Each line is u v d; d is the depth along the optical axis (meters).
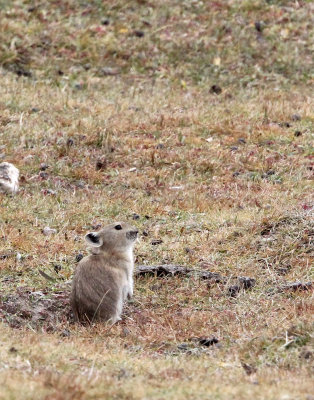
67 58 25.19
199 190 16.73
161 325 10.91
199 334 10.55
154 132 19.80
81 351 9.42
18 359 8.66
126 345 10.20
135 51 25.75
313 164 18.25
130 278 11.54
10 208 15.30
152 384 8.15
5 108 20.95
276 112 21.27
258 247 13.55
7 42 25.25
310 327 10.07
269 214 14.79
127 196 16.33
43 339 9.68
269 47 26.12
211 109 21.70
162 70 25.06
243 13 27.50
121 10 27.39
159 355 9.80
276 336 10.01
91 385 7.89
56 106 21.33
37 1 27.34
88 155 18.36
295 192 16.48
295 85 24.72
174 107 21.98
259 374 8.73
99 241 11.38
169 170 17.95
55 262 13.09
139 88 23.86
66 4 27.42
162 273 12.68
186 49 25.97
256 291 12.16
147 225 14.89
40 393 7.57
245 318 11.02
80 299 11.05
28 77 24.16
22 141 18.84
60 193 16.41
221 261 13.18
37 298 11.60
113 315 11.13
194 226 14.77
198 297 12.00
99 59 25.38
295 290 12.05
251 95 23.69
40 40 25.61
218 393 7.81
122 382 8.16
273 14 27.50
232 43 26.20
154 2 27.81
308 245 13.34
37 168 17.70
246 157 18.39
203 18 27.19
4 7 26.83
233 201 16.05
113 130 19.73
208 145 19.23
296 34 26.83
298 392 7.91
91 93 23.25
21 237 13.75
